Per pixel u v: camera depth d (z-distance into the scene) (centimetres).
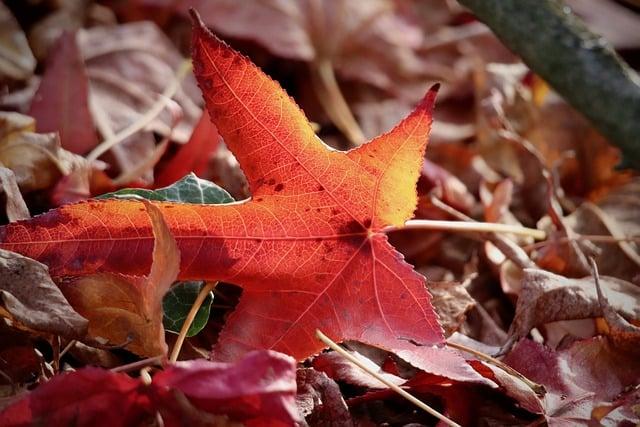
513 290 44
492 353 40
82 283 36
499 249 45
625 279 46
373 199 36
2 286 35
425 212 49
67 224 36
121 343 36
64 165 43
